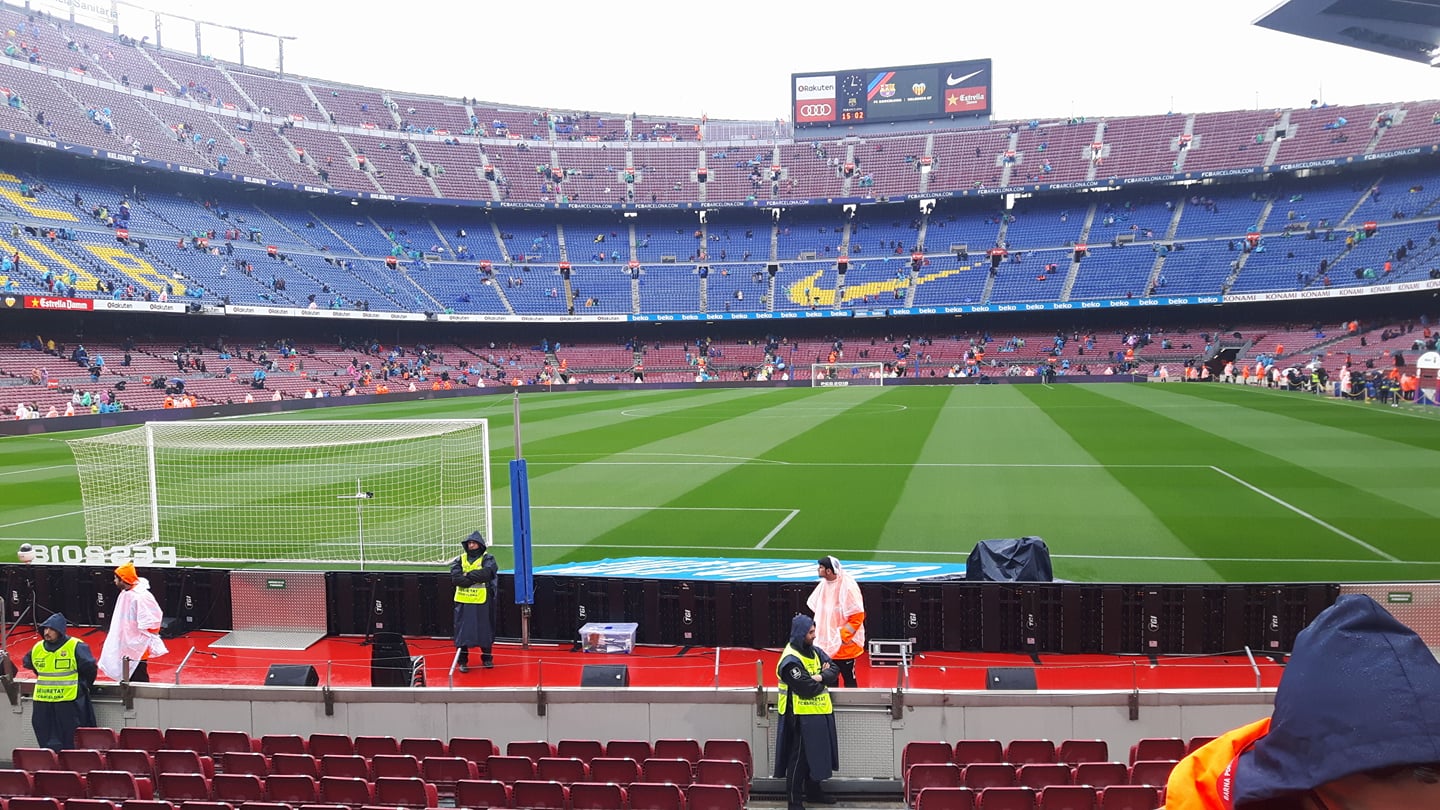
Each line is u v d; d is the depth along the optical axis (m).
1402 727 1.06
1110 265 72.31
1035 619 12.26
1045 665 11.83
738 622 12.87
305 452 33.09
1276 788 1.16
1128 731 9.06
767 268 79.31
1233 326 71.06
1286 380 53.94
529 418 45.50
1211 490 22.48
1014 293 72.19
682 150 86.19
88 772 7.60
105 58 68.50
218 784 7.61
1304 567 15.63
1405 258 61.75
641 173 84.69
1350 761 1.07
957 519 20.14
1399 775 1.07
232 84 76.00
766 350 76.81
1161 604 12.02
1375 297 66.06
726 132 95.38
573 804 7.25
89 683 9.84
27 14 67.44
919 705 9.08
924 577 15.02
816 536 18.92
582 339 80.38
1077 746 8.30
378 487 26.02
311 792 7.51
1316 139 71.31
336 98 81.94
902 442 33.25
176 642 13.75
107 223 59.56
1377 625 1.19
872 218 83.69
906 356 74.06
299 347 66.62
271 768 8.23
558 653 12.90
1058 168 78.50
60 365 50.19
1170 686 10.95
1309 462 26.19
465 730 9.74
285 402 51.94
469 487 25.61
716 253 81.62
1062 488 23.33
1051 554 16.86
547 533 19.88
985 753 8.40
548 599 13.45
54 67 61.69
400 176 77.81
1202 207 75.12
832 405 50.28
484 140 84.12
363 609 13.90
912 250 78.88
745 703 9.33
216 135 69.31
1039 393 55.22
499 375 71.62
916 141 84.12
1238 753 1.42
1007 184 78.56
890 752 9.14
